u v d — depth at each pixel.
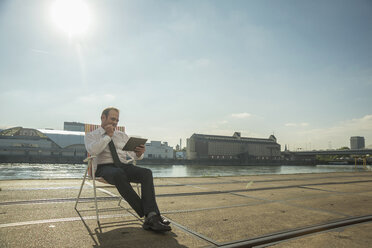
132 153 3.09
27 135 99.12
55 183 5.61
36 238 2.09
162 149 124.94
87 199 3.84
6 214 2.84
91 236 2.19
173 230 2.44
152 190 2.53
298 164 143.00
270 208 3.61
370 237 2.36
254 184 6.61
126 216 2.93
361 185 6.91
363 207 3.82
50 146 99.56
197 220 2.84
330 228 2.69
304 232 2.47
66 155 100.12
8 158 91.75
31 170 54.59
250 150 156.50
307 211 3.45
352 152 115.44
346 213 3.37
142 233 2.32
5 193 4.13
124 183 2.47
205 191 5.10
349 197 4.78
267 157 161.12
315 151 139.38
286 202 4.11
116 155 2.83
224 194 4.80
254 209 3.51
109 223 2.62
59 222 2.59
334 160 150.62
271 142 168.00
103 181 2.83
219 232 2.41
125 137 3.12
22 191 4.37
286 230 2.50
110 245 1.98
